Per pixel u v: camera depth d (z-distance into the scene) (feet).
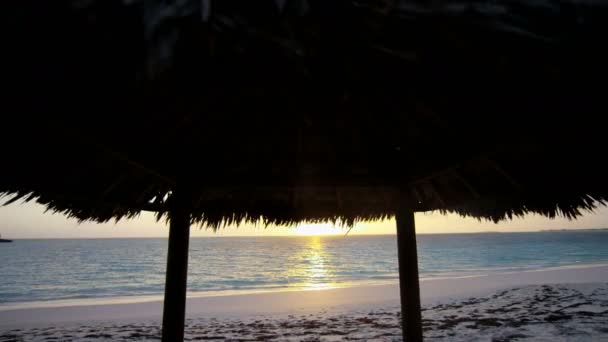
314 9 2.45
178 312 7.65
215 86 3.90
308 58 2.79
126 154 5.84
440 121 5.48
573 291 39.11
